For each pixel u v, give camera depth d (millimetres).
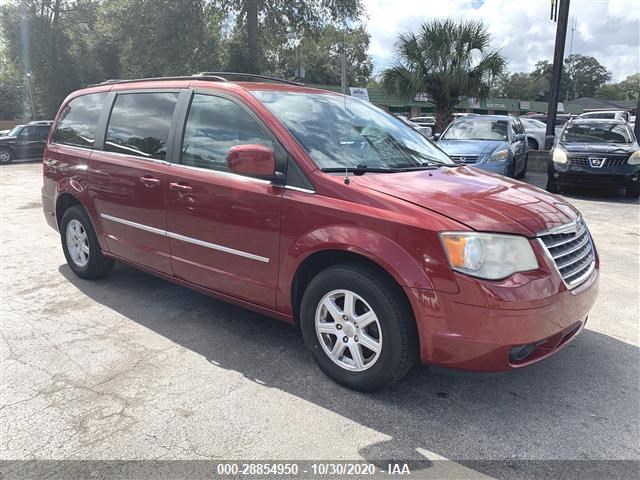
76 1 35250
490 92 16281
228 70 23766
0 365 3430
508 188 3322
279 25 24703
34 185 13289
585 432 2740
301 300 3363
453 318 2646
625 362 3510
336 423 2807
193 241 3773
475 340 2625
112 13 23172
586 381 3260
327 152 3357
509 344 2617
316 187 3096
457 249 2623
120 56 29391
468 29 15352
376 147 3723
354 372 3053
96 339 3830
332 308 3090
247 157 3068
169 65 23828
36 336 3879
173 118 4000
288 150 3246
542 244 2768
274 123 3367
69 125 5160
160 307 4477
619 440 2672
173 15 22453
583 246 3207
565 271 2900
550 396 3086
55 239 7039
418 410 2932
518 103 50469
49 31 33062
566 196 10422
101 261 4949
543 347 2891
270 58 26812
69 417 2842
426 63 15766
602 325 4109
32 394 3074
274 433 2715
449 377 3299
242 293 3559
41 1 33875
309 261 3178
